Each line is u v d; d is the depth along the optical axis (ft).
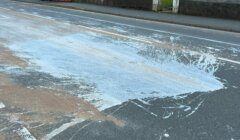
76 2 104.01
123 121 17.47
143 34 45.27
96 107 19.11
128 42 38.58
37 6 88.43
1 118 17.39
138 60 30.04
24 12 69.87
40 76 24.50
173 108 19.31
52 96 20.57
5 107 18.76
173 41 40.63
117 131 16.38
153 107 19.35
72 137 15.67
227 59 31.60
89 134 16.01
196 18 66.03
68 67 27.07
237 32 52.21
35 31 44.45
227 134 16.35
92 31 45.98
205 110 19.16
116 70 26.55
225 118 18.16
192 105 19.84
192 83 23.84
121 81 23.80
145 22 60.95
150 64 28.76
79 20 59.06
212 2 68.13
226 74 26.43
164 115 18.34
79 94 21.02
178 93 21.72
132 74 25.58
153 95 21.24
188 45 38.24
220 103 20.24
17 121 17.11
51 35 41.55
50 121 17.20
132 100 20.29
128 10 80.02
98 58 30.27
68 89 21.89
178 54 33.09
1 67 26.58
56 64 27.81
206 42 40.91
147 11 78.59
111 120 17.54
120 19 64.08
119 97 20.70
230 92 22.21
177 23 60.80
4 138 15.40
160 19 63.82
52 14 68.23
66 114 18.06
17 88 21.85
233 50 36.24
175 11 75.05
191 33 48.67
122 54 32.19
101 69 26.73
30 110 18.44
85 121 17.33
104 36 42.22
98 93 21.27
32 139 15.37
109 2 92.12
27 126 16.61
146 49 34.91
